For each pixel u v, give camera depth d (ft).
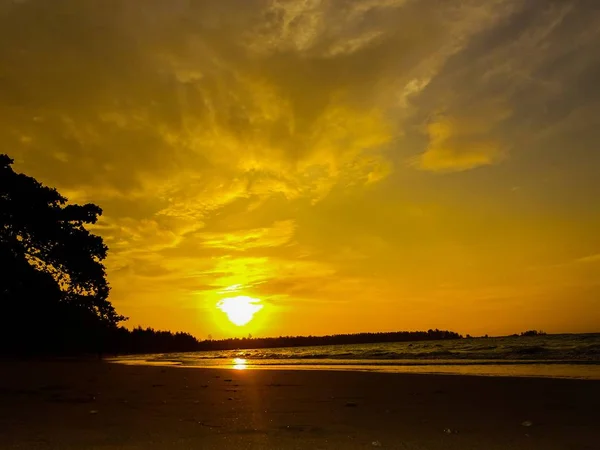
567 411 30.25
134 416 27.45
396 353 161.99
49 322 59.47
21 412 28.84
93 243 60.34
